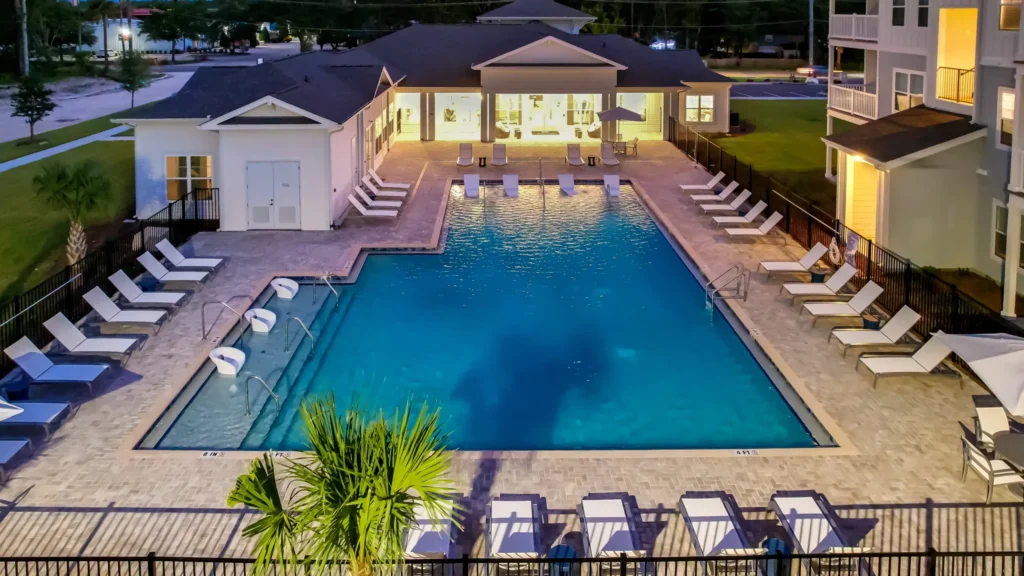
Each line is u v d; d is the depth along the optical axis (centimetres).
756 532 1197
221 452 1424
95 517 1233
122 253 2427
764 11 10400
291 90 3003
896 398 1620
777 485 1317
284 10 10794
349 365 1870
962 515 1233
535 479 1337
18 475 1343
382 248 2681
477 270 2534
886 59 2998
